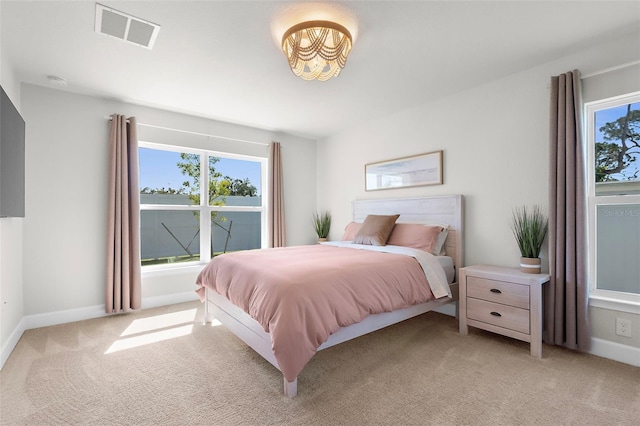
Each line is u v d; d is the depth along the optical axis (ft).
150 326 9.38
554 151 7.86
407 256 8.71
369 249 10.11
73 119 10.05
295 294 5.79
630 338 6.93
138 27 6.66
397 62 8.33
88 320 9.92
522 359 7.15
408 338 8.48
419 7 6.08
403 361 7.08
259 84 9.64
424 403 5.45
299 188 16.06
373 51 7.76
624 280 7.41
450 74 9.08
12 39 7.06
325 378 6.33
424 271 8.52
